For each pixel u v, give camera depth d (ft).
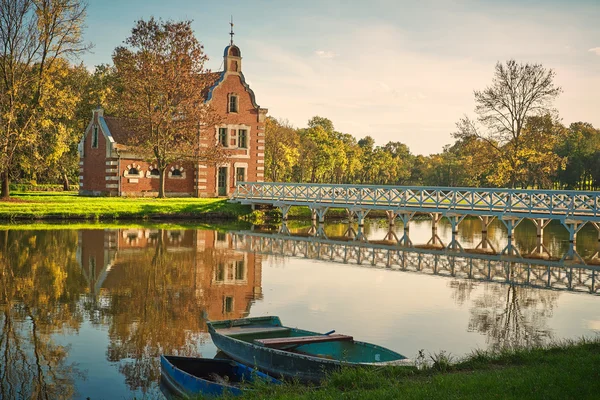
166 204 131.85
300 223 133.18
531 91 142.00
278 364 34.30
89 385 35.09
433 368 32.68
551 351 35.76
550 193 93.81
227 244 93.35
